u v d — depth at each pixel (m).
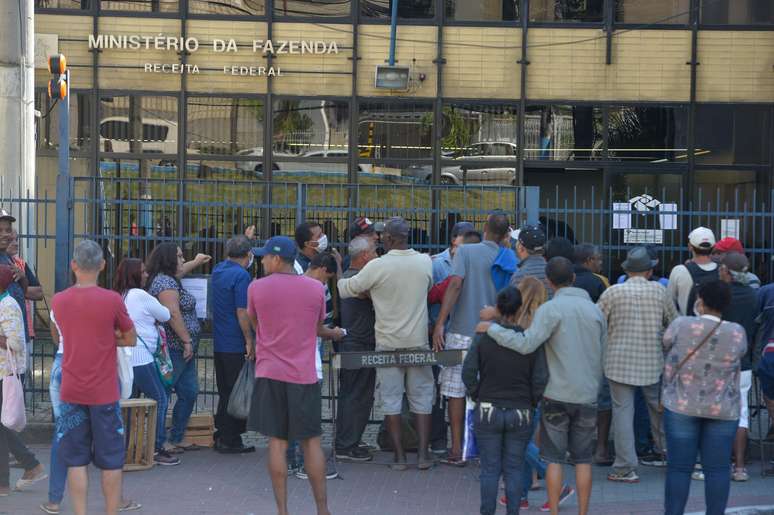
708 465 6.76
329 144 15.18
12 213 10.10
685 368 6.73
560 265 7.01
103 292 6.79
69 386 6.72
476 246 8.64
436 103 15.13
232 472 8.52
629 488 8.14
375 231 9.35
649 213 9.52
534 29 15.09
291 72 15.11
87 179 9.76
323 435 9.81
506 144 15.17
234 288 8.74
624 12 15.09
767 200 15.11
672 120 15.14
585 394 6.89
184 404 8.98
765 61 15.07
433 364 8.49
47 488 7.99
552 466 6.96
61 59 9.51
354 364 8.41
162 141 15.15
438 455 9.10
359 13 15.10
